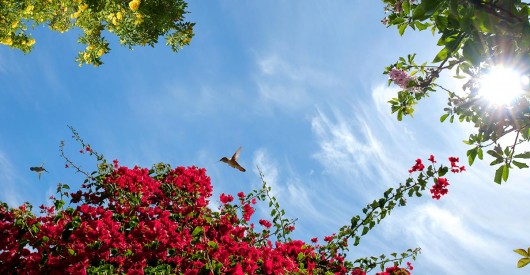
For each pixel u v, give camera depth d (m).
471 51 2.80
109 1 9.01
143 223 5.45
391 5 3.77
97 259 5.17
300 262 6.80
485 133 3.70
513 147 3.54
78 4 9.39
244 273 5.50
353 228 7.41
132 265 5.12
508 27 2.47
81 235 4.92
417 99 4.70
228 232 6.04
